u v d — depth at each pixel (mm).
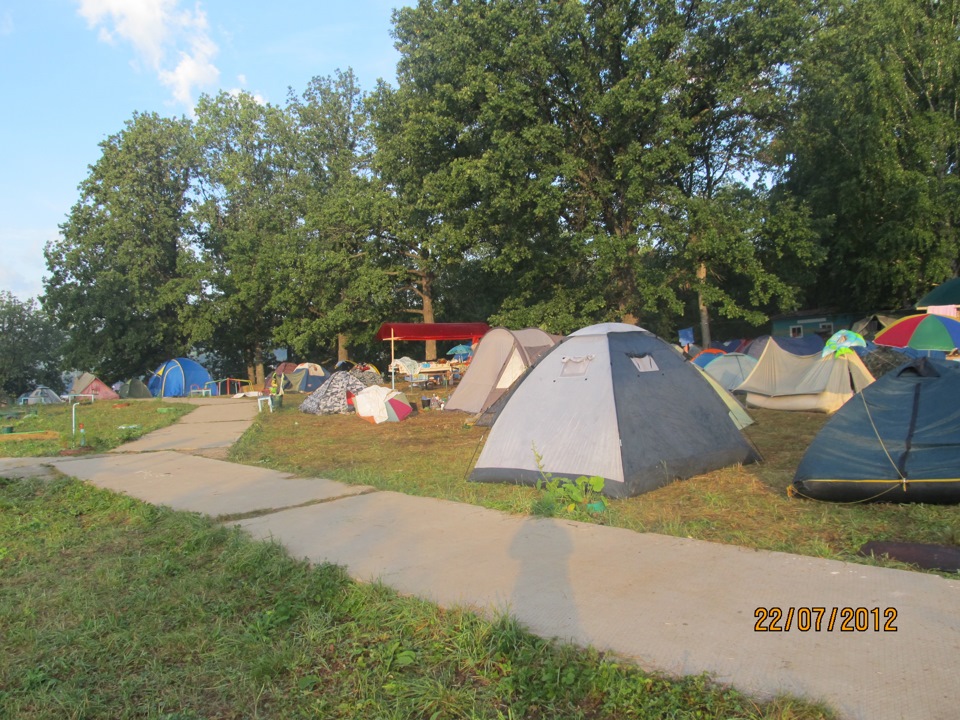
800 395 14055
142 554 5871
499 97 20438
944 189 22344
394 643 3805
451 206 22812
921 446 6180
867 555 4797
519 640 3688
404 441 12711
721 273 26438
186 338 43375
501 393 15570
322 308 33000
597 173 22312
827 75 21234
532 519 6258
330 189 36344
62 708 3316
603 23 20781
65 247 40562
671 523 5816
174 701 3354
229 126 41031
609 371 7758
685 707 2980
